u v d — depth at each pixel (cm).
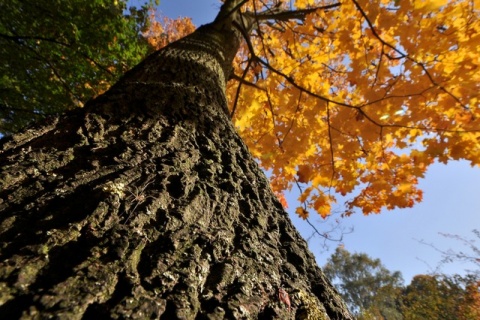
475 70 279
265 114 419
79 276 58
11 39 449
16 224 69
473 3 257
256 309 68
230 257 82
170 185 100
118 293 57
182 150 126
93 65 518
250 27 460
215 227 92
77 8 448
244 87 449
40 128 117
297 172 371
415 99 314
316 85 383
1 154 97
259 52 511
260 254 91
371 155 382
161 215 84
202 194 102
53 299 52
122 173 96
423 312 1384
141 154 112
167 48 276
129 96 156
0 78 479
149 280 62
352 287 2916
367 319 2019
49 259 61
